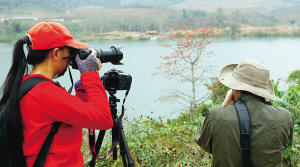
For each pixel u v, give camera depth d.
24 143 1.11
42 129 1.10
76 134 1.22
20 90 1.09
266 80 1.42
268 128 1.31
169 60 9.58
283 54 88.12
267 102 1.54
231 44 123.88
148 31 170.00
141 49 115.25
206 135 1.47
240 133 1.33
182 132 3.28
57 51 1.17
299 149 2.44
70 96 1.13
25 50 1.15
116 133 1.69
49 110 1.08
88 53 1.28
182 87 14.02
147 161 2.57
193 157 2.62
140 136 2.85
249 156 1.31
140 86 48.25
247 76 1.42
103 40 141.62
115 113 1.71
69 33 1.23
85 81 1.22
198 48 9.05
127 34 166.62
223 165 1.37
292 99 3.41
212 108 1.45
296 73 12.59
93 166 1.70
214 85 8.83
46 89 1.10
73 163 1.21
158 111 21.25
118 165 2.50
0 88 1.11
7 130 1.05
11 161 1.08
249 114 1.35
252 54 85.25
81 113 1.09
